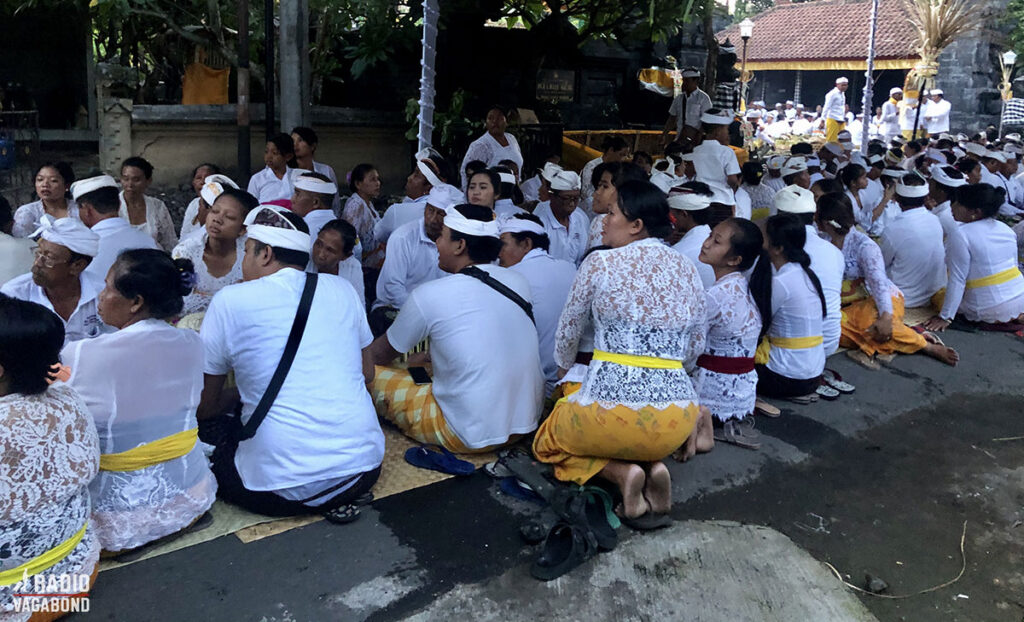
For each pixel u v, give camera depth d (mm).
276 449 3127
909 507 3727
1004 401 5023
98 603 2727
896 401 4930
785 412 4688
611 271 3184
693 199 4586
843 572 3209
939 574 3232
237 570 2941
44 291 3402
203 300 4113
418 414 3852
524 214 4387
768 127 21734
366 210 5762
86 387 2705
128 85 8891
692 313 3254
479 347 3609
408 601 2846
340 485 3227
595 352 3283
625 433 3176
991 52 22406
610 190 4691
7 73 11414
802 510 3643
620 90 13148
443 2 9633
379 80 10930
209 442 3574
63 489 2461
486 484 3643
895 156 10023
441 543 3182
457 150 9500
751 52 27938
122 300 2746
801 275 4566
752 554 3246
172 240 5508
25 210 4918
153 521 2957
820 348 4738
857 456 4195
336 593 2857
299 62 8039
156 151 8836
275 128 9391
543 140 9789
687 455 3977
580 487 3359
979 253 6184
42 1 10430
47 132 11320
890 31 25031
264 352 3096
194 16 10000
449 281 3660
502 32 11016
